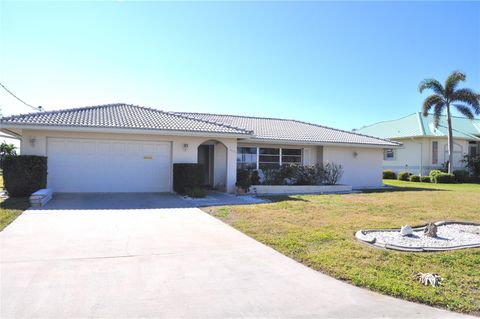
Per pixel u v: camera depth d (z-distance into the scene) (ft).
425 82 98.12
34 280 15.48
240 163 62.69
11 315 12.23
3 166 40.22
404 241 24.21
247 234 25.40
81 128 43.88
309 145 67.00
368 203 44.19
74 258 18.81
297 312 13.15
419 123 110.11
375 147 71.87
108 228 26.50
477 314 13.34
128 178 48.70
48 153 45.47
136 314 12.57
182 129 48.29
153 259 19.04
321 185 62.39
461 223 32.01
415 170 104.88
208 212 34.47
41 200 36.06
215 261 18.98
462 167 108.68
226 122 69.97
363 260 19.27
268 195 52.26
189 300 13.91
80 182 46.73
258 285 15.67
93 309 12.86
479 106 95.25
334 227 28.12
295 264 18.72
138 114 54.39
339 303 14.02
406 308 13.74
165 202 40.86
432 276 16.61
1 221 27.50
